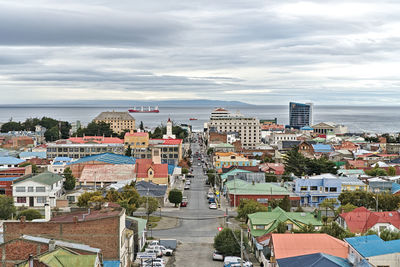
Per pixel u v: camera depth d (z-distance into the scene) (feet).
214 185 606.96
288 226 322.96
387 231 287.69
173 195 485.15
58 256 194.18
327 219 382.01
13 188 480.64
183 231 387.96
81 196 431.02
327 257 215.92
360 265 208.13
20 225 246.88
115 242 247.70
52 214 288.30
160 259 283.79
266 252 282.36
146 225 366.43
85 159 644.27
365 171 634.02
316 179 497.87
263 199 479.00
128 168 598.34
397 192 487.61
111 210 273.54
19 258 217.56
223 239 311.47
